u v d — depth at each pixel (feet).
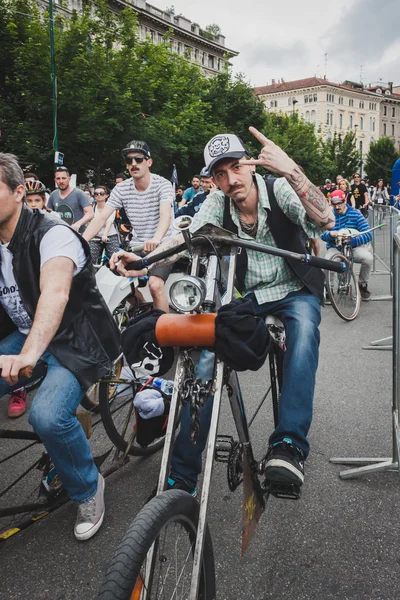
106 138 60.34
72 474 7.63
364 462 9.59
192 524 5.44
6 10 63.00
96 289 7.89
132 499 8.96
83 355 7.57
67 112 60.23
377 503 8.51
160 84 71.82
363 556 7.29
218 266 6.27
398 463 8.91
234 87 96.12
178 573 6.29
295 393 6.71
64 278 6.73
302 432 6.52
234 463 6.70
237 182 7.36
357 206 48.98
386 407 12.23
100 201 29.01
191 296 5.39
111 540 7.92
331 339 18.24
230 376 6.26
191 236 6.35
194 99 79.97
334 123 266.16
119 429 9.84
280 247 7.77
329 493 8.85
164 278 13.96
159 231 14.01
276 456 6.23
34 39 60.85
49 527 8.33
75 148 62.44
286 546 7.56
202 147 73.87
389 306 22.82
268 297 7.94
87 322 7.71
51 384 7.37
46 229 7.11
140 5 145.48
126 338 5.83
